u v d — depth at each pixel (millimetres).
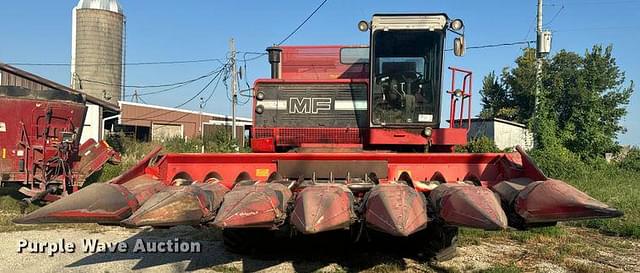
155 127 41656
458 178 7562
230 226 5219
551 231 9375
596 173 22219
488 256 7695
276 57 9773
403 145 8680
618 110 25953
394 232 5008
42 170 13164
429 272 6707
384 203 5340
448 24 8531
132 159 20203
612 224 10484
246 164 7629
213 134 33312
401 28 8539
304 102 8961
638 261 7699
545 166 20609
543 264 7301
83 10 32781
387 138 8523
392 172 7527
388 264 6996
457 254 7605
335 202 5414
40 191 12766
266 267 6922
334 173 7465
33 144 13156
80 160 14078
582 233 10094
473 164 7586
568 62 41938
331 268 6859
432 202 6012
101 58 32938
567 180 20062
